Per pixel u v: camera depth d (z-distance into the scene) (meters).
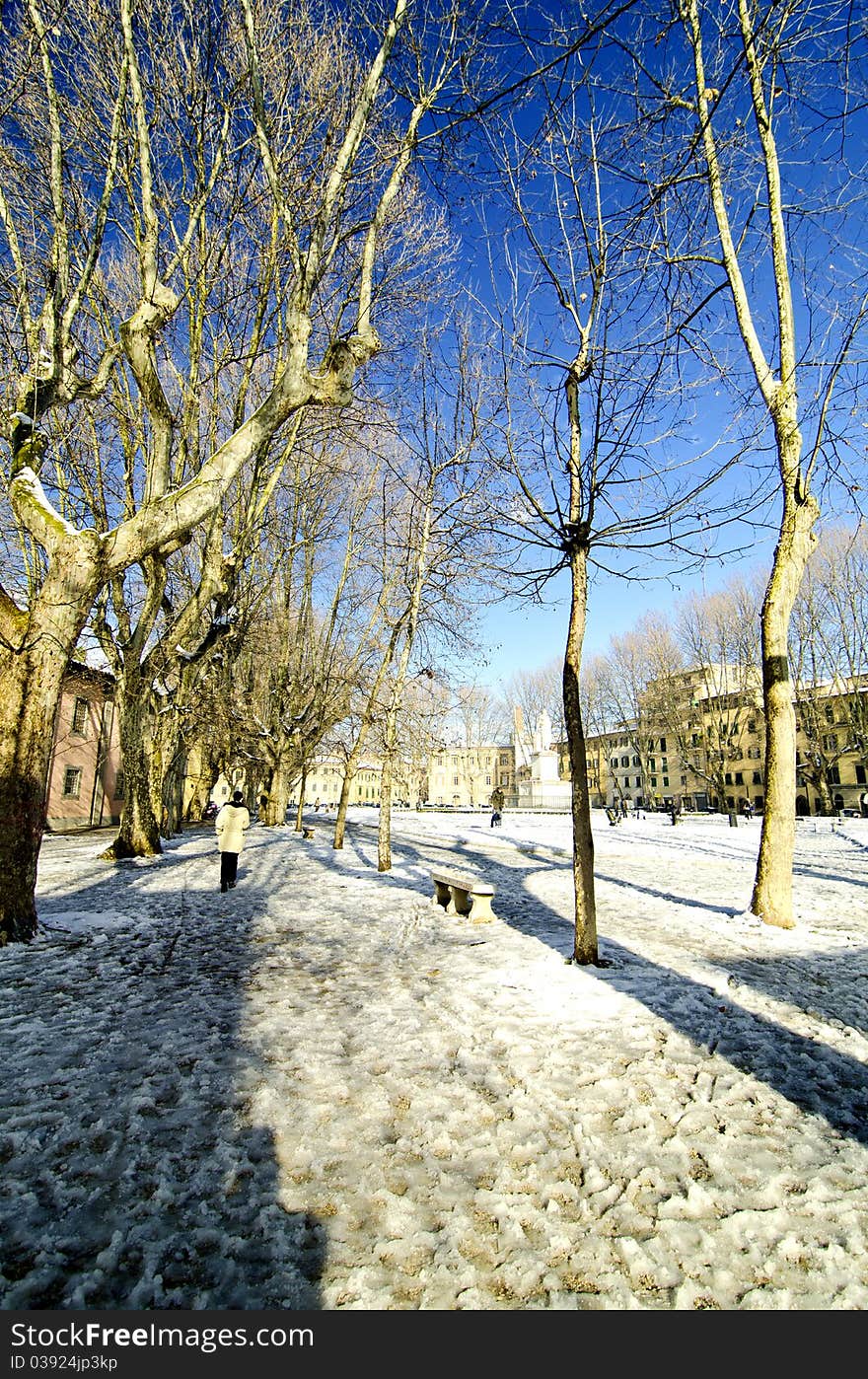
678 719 50.97
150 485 8.50
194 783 36.91
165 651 13.91
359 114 6.60
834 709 43.94
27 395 7.47
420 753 20.41
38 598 6.91
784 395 8.43
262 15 8.52
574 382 6.59
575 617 6.55
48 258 8.73
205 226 10.83
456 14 5.62
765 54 5.49
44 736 6.91
